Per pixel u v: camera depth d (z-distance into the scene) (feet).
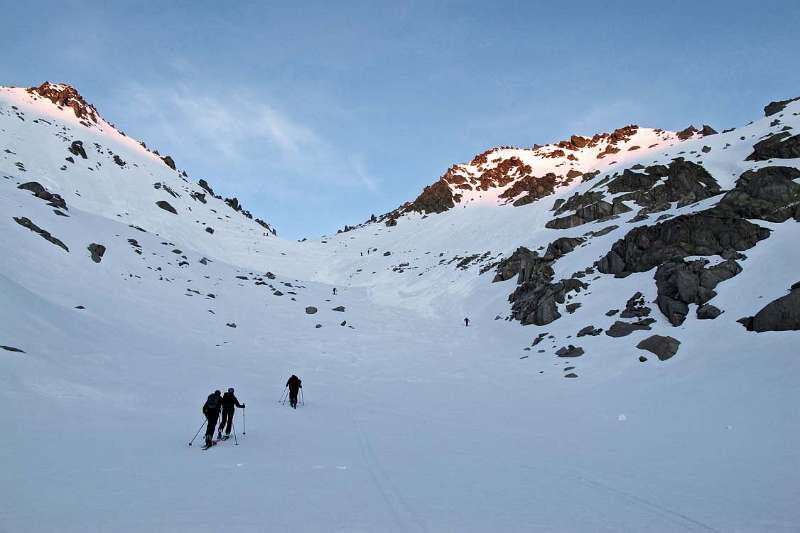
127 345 98.89
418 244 309.01
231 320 155.63
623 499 32.30
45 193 185.78
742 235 126.21
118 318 120.98
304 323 167.73
